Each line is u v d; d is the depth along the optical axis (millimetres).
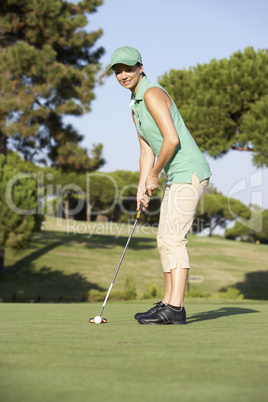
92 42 25891
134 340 2273
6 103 21359
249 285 31891
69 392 1146
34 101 23125
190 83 16859
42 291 27188
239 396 1102
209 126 15945
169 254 3541
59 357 1699
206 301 11273
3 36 23953
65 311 5387
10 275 30125
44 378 1314
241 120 16188
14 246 21406
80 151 25328
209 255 39688
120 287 29344
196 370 1447
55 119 25219
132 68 3596
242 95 15781
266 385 1231
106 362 1593
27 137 23281
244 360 1654
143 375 1363
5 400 1062
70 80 23641
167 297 3742
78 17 24469
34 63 21781
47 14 22922
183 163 3578
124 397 1091
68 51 26703
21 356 1722
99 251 37094
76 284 29297
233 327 3129
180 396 1102
